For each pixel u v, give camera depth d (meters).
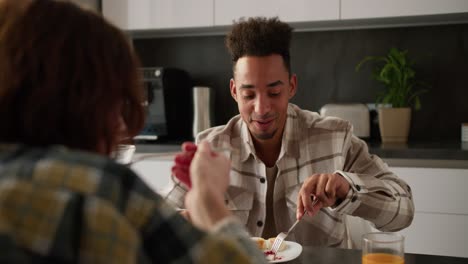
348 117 2.53
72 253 0.37
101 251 0.38
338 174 1.15
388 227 1.20
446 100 2.62
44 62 0.45
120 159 0.80
